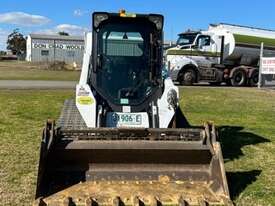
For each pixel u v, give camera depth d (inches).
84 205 129.5
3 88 492.7
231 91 517.3
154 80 176.7
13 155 194.2
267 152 213.6
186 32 623.2
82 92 165.9
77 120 179.9
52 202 130.3
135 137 145.7
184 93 471.2
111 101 174.7
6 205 136.0
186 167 146.6
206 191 138.8
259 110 367.6
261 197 149.1
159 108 171.6
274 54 680.4
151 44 177.5
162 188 139.7
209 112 347.9
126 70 177.0
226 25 651.5
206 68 621.3
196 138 147.6
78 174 142.9
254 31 669.3
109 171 144.6
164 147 143.1
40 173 132.3
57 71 1031.0
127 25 177.8
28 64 1294.3
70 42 1902.1
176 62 601.9
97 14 175.5
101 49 177.0
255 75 657.6
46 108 341.1
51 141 138.2
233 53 640.4
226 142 236.1
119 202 130.3
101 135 145.1
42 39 1879.9
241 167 185.2
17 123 274.8
